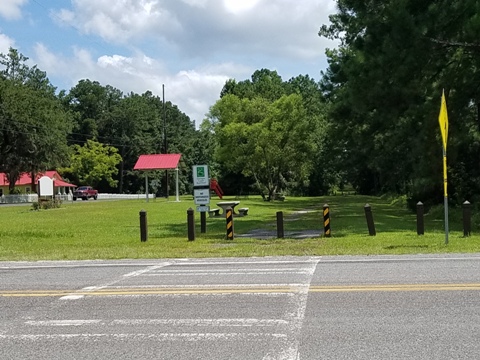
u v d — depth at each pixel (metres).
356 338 5.96
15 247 16.98
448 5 20.00
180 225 25.73
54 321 7.06
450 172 28.83
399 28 20.06
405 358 5.30
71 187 98.56
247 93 77.62
